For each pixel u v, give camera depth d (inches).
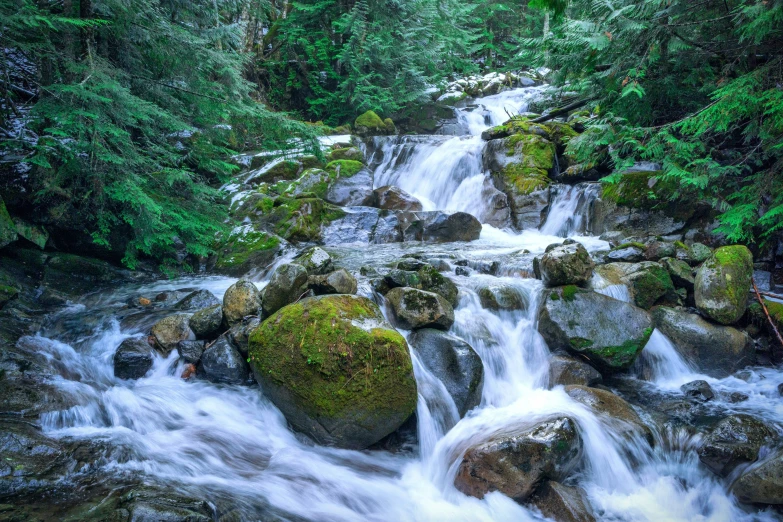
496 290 233.1
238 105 330.3
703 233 316.5
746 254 235.5
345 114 666.2
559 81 371.2
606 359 203.0
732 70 304.0
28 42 266.8
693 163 286.2
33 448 143.9
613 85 340.8
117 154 283.7
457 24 835.4
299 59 681.0
